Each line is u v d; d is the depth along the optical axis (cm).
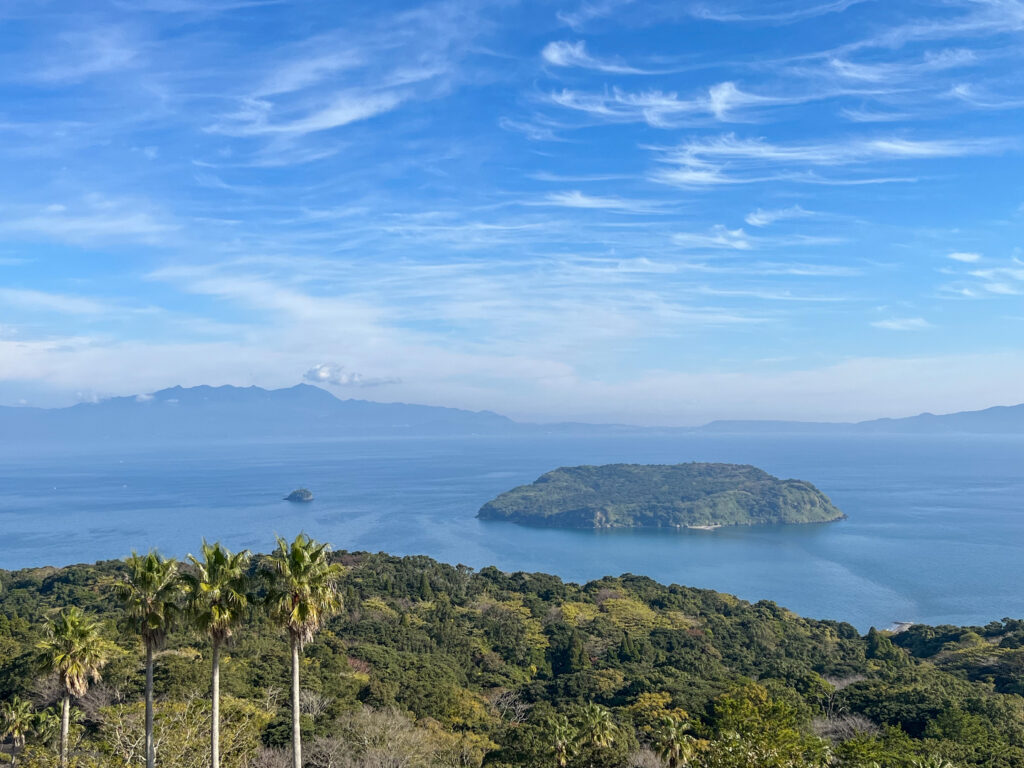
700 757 5816
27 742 6900
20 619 12012
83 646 5328
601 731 7006
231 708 6950
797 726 7700
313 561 4197
